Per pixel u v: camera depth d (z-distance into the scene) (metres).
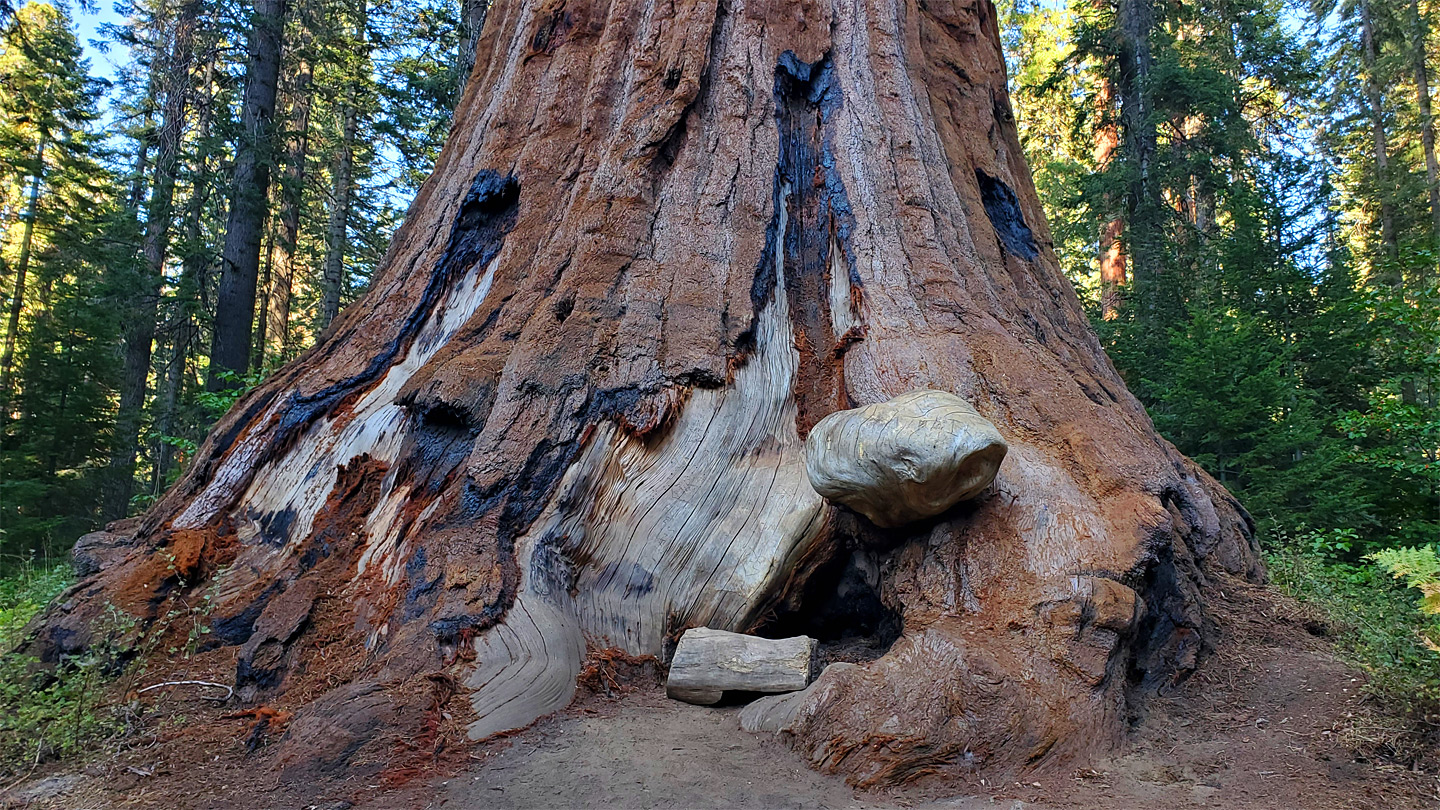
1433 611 4.20
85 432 17.09
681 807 3.28
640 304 6.00
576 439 5.32
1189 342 11.73
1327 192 14.58
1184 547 4.93
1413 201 23.36
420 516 5.08
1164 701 4.30
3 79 21.48
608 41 7.55
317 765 3.62
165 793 3.52
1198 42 21.94
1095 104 21.44
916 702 3.72
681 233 6.52
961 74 8.65
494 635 4.35
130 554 5.66
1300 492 10.55
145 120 22.03
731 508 5.41
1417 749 3.55
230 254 16.25
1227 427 10.93
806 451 5.10
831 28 7.77
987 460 4.38
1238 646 4.71
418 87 17.78
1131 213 18.75
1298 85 21.03
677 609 5.13
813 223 7.03
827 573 5.35
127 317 17.25
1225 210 16.20
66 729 3.99
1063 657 3.96
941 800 3.38
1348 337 12.41
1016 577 4.34
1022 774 3.57
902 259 6.51
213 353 15.98
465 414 5.38
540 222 6.79
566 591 4.93
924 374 5.63
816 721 3.83
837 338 6.35
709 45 7.35
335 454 5.81
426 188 8.18
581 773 3.57
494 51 8.52
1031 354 5.83
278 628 4.64
